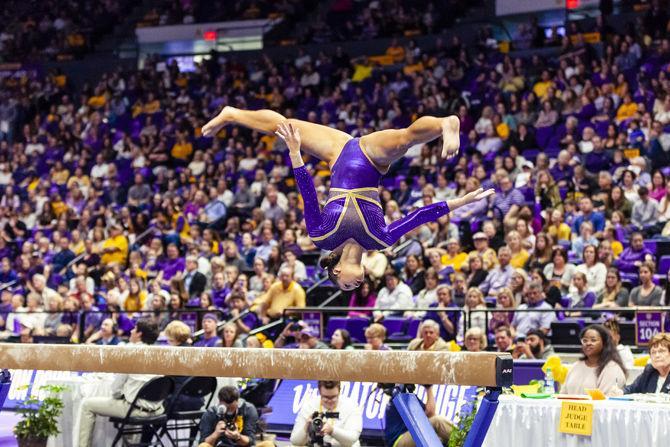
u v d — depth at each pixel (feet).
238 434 26.76
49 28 98.22
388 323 41.47
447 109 65.26
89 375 34.76
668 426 21.88
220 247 54.85
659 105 56.59
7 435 33.78
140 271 52.34
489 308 37.63
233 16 92.27
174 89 83.46
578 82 62.39
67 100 84.58
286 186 62.13
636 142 53.52
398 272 46.88
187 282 49.83
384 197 52.60
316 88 76.28
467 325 36.45
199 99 79.10
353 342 41.70
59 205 67.72
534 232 47.55
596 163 53.47
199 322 43.70
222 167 65.21
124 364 19.52
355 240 17.89
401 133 17.76
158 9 96.12
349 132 68.59
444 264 46.06
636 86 63.16
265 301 42.70
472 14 82.99
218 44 91.56
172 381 30.37
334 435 26.35
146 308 47.55
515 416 23.68
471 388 31.60
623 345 35.14
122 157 73.82
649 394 23.81
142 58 93.45
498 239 46.62
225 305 46.24
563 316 38.83
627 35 65.92
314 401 27.66
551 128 59.88
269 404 36.32
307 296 47.19
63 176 73.05
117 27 98.37
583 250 40.93
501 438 23.88
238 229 55.77
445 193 53.52
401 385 19.61
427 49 79.46
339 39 84.94
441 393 32.14
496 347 35.86
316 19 91.40
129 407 30.30
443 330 39.06
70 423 32.42
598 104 60.08
